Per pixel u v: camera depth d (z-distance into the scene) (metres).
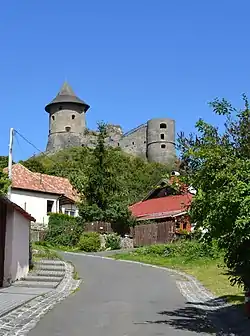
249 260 11.13
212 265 27.64
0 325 11.18
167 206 49.97
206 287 19.92
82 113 108.44
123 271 25.72
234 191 9.82
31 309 13.74
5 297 15.83
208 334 10.55
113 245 42.44
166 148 100.50
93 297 16.72
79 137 105.88
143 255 34.41
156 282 21.52
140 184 73.94
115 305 14.90
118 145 105.88
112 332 10.63
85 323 11.71
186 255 32.28
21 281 20.73
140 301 15.95
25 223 22.16
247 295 12.59
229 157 10.86
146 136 103.56
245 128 11.23
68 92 109.12
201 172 11.02
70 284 20.34
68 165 76.75
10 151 25.95
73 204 53.69
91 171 50.31
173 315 13.23
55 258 27.28
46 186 52.75
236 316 12.84
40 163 76.75
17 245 20.94
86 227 44.84
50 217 47.62
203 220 10.81
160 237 40.69
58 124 106.62
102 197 49.12
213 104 11.47
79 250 41.22
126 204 48.44
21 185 50.34
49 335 10.20
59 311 13.53
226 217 10.10
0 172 24.55
